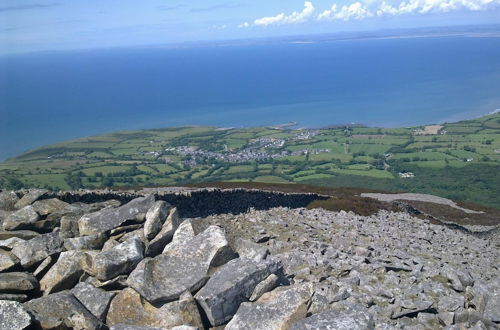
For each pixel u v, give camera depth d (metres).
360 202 44.16
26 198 20.44
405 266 19.05
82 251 13.32
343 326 9.72
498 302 14.87
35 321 10.10
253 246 13.95
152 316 10.73
